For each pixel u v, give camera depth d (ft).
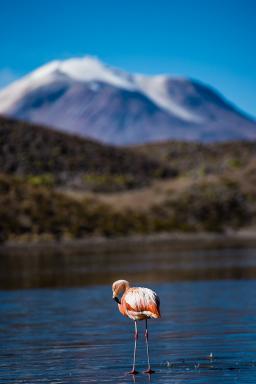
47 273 145.79
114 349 65.21
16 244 246.47
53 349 65.82
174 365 57.67
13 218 270.67
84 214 292.61
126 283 56.95
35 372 56.54
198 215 324.39
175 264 162.91
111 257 188.65
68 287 120.57
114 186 412.98
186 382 51.98
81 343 68.59
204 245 239.09
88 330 76.38
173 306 94.43
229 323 78.48
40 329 77.71
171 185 374.84
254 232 308.40
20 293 113.39
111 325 79.56
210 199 342.03
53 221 277.64
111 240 269.85
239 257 180.04
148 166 513.04
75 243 256.11
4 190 293.64
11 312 91.71
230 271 143.64
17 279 134.92
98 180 418.31
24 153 463.01
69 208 295.07
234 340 67.72
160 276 136.15
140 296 54.70
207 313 87.04
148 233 289.12
